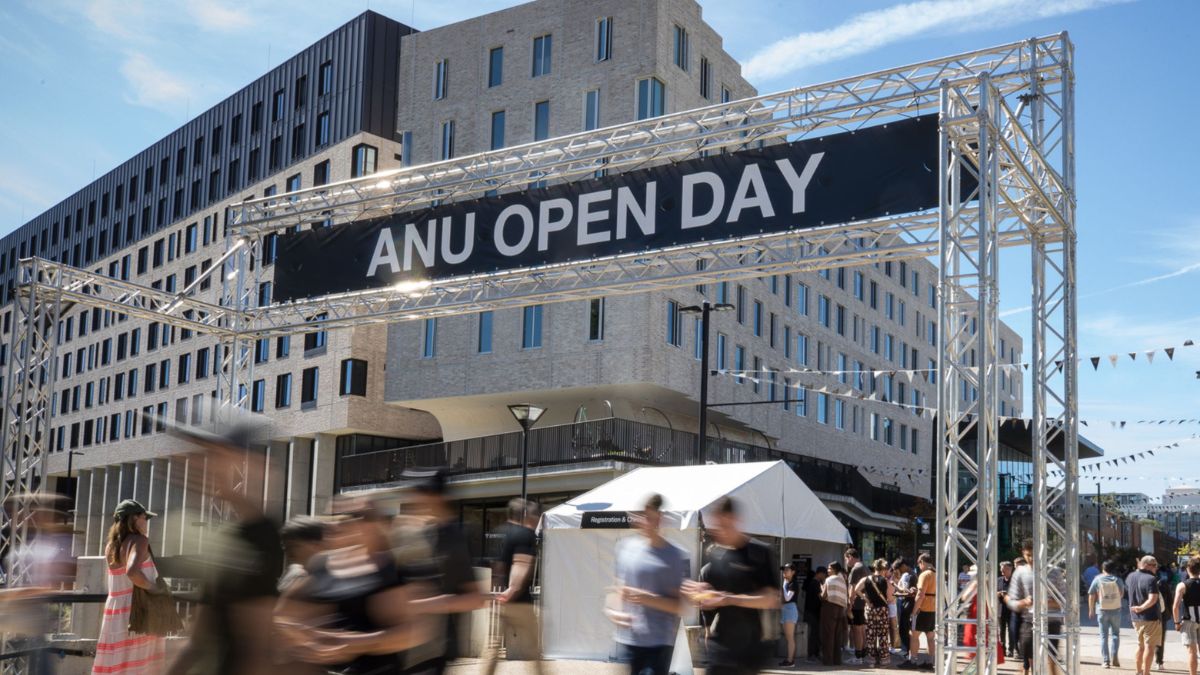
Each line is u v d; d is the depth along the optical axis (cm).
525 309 3819
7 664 786
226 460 436
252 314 2094
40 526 862
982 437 1186
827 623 1898
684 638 920
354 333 4644
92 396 6944
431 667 605
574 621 1848
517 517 1069
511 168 1772
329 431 4669
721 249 1584
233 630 429
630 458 3312
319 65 5244
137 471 6306
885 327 6056
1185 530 15025
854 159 1441
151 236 6512
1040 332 1412
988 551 1205
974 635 1762
